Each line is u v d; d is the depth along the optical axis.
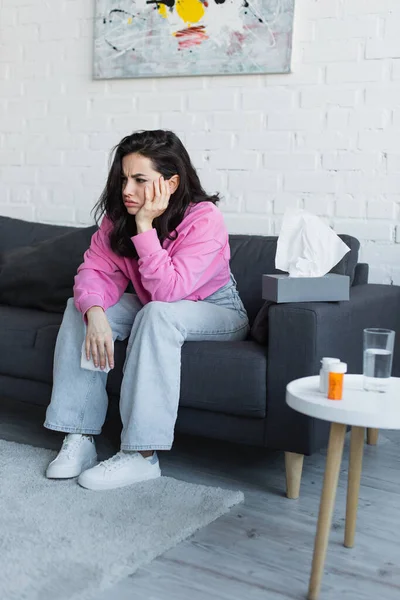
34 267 2.81
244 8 2.92
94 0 3.27
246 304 2.58
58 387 2.18
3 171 3.57
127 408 2.08
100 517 1.85
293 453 2.04
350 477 1.75
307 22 2.85
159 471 2.15
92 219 3.37
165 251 2.16
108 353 2.12
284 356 2.02
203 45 3.02
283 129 2.93
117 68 3.21
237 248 2.68
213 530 1.83
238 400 2.06
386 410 1.43
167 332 2.05
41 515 1.85
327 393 1.55
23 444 2.41
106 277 2.29
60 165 3.43
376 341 1.59
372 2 2.73
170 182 2.22
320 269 2.14
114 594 1.51
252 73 2.95
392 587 1.59
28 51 3.46
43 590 1.49
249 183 3.01
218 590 1.55
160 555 1.69
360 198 2.82
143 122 3.21
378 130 2.76
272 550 1.74
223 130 3.04
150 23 3.12
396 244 2.77
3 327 2.47
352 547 1.77
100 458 2.34
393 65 2.72
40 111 3.46
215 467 2.30
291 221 2.21
